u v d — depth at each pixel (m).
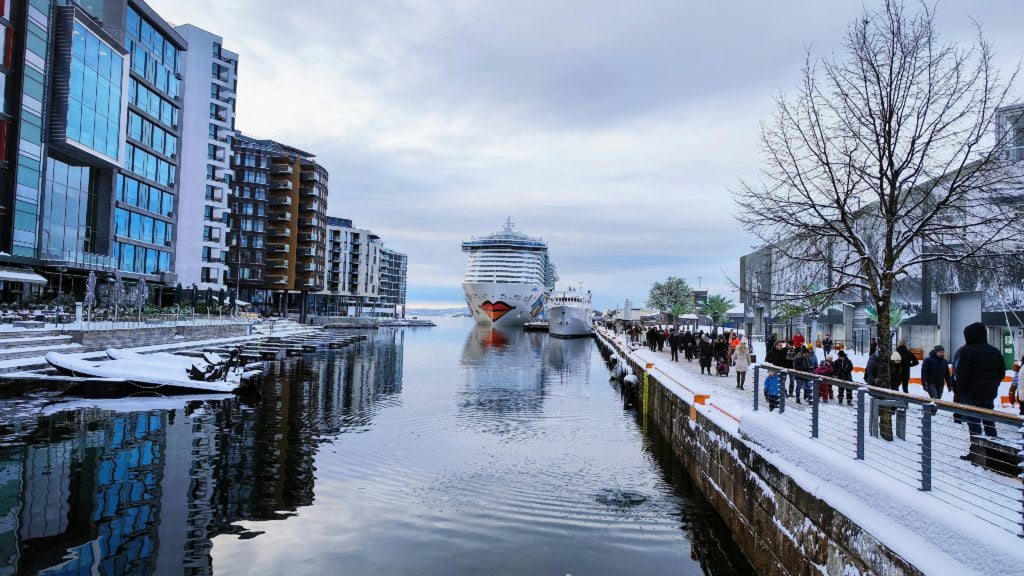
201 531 10.51
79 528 10.34
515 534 10.84
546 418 22.98
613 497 13.15
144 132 55.22
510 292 104.00
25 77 39.34
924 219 10.60
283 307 111.69
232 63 83.31
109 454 15.27
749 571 9.55
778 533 8.46
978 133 10.52
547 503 12.64
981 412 5.20
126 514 11.12
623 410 25.47
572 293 101.19
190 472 13.99
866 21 11.47
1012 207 10.32
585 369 43.69
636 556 10.04
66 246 44.66
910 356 13.53
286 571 9.07
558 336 92.38
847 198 11.17
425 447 17.39
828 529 6.84
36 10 40.03
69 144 41.88
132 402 23.28
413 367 41.53
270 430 19.05
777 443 8.91
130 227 53.00
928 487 5.84
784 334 51.09
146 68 55.06
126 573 8.77
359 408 23.83
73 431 17.91
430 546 10.21
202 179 73.88
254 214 96.50
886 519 5.89
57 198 43.50
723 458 11.69
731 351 31.52
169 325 40.31
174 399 24.39
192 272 72.38
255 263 95.81
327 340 61.03
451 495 13.02
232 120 82.88
